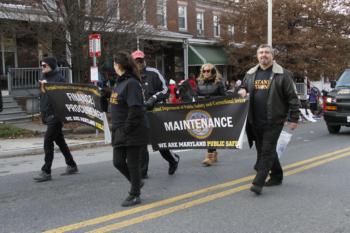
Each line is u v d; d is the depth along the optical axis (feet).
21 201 20.95
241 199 20.40
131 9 54.80
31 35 55.16
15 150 36.70
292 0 87.35
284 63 87.15
